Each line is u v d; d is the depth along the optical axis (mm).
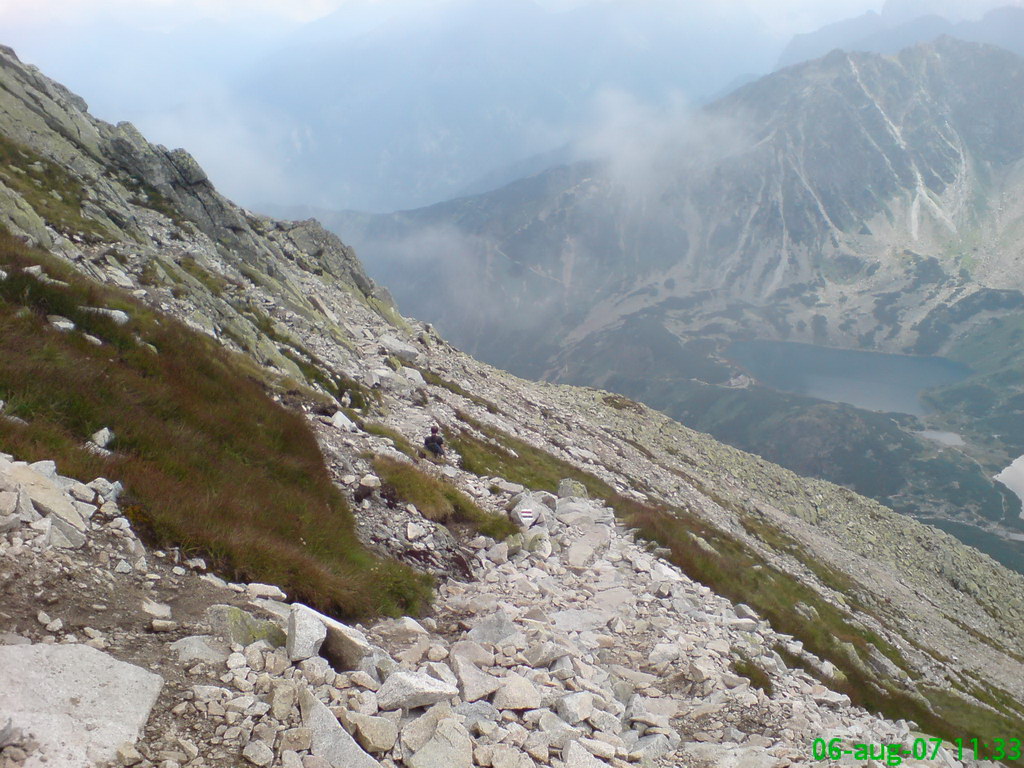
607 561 21047
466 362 66312
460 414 40625
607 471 48438
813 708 13609
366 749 6688
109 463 10250
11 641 6082
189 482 11867
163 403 14219
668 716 11547
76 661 6129
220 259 41438
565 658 11453
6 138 36438
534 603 16391
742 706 12258
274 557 10602
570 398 90125
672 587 19359
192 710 6285
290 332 36094
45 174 35656
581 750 7895
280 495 14062
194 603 8289
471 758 7004
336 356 37000
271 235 59562
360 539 15391
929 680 37344
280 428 17172
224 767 5738
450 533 18875
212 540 9898
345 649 8266
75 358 13141
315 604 10539
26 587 6934
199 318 27375
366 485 17953
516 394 60844
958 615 75062
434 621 13023
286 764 5965
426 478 20609
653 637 15602
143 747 5605
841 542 84188
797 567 53250
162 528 9562
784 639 20938
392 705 7414
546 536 21266
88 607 7199
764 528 64375
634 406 99125
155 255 30656
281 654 7637
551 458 42156
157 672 6633
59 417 11078
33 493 8125
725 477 84562
